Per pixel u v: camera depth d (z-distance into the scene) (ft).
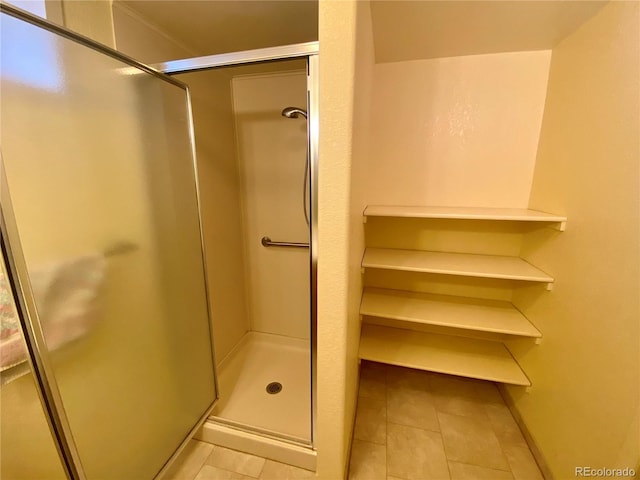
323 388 3.34
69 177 2.49
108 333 2.96
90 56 2.59
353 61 2.38
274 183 6.38
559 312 3.87
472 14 3.53
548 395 4.03
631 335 2.67
